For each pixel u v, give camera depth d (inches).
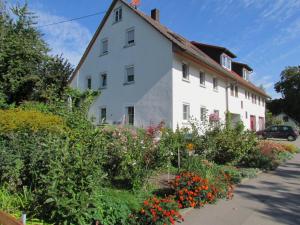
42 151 251.1
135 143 318.3
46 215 206.2
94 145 270.2
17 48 642.8
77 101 434.9
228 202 313.7
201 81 948.6
